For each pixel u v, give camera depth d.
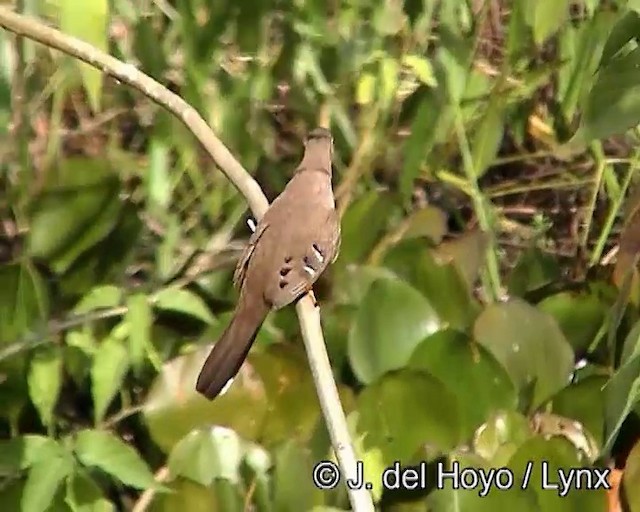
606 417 7.46
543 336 8.07
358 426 7.38
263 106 9.36
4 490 7.35
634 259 8.59
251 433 7.75
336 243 6.77
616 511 7.58
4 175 9.16
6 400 8.12
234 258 9.01
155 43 8.52
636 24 7.21
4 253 9.25
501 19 11.04
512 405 7.65
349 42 8.97
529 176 11.52
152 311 8.26
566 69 9.62
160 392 7.71
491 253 9.19
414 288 7.91
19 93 8.28
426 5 8.97
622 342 8.65
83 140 10.06
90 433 7.10
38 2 7.52
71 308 8.59
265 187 9.95
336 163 9.85
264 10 8.38
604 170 10.37
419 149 9.20
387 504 7.33
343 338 8.23
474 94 9.80
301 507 7.27
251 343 6.42
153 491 7.34
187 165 8.73
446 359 7.66
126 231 8.56
